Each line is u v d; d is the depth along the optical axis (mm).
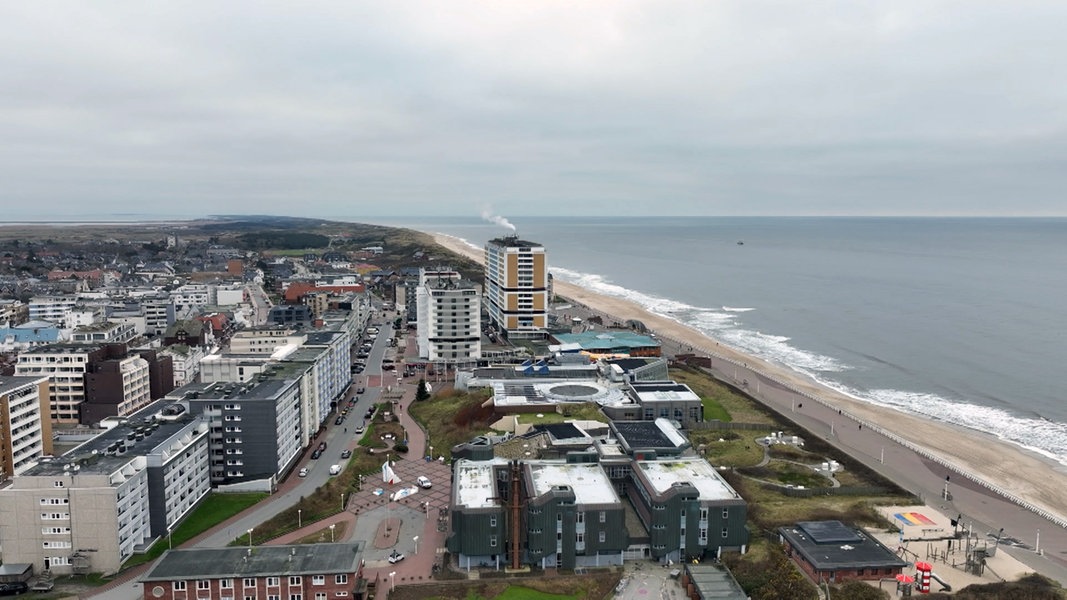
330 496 151625
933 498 154750
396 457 177500
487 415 193750
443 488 158000
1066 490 164250
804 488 155375
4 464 156750
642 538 126875
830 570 116562
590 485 133000
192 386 182625
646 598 113875
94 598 112688
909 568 120625
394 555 124875
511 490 122625
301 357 196375
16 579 116750
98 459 127188
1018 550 130750
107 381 199375
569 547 122875
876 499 151750
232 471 156375
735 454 176000
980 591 112750
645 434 159250
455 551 122750
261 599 109125
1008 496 155375
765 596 110438
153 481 131125
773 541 131250
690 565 120875
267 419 155500
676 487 125750
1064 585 117188
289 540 132875
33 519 119438
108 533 120062
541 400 197375
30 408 165375
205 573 108875
